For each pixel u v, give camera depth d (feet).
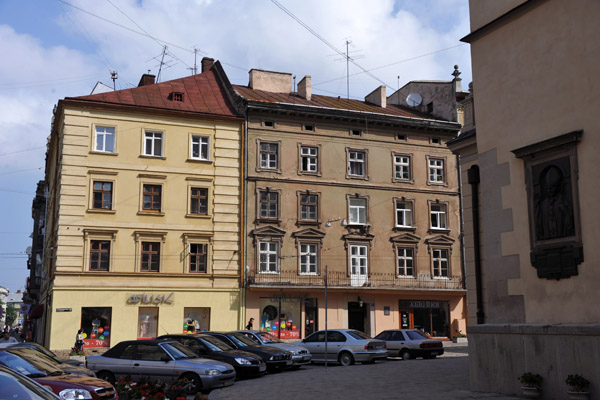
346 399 44.83
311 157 128.47
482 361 47.73
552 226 43.70
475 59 52.80
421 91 152.66
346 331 80.94
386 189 132.26
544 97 45.65
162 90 128.16
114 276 110.63
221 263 118.01
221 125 122.62
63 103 112.47
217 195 119.85
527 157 46.42
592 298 40.22
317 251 125.08
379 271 128.47
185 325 114.21
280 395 48.62
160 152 118.11
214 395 50.70
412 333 88.12
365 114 130.72
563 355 41.06
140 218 113.91
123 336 109.40
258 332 79.66
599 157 40.75
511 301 46.98
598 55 41.60
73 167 111.04
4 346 58.95
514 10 48.39
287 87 145.79
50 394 23.86
